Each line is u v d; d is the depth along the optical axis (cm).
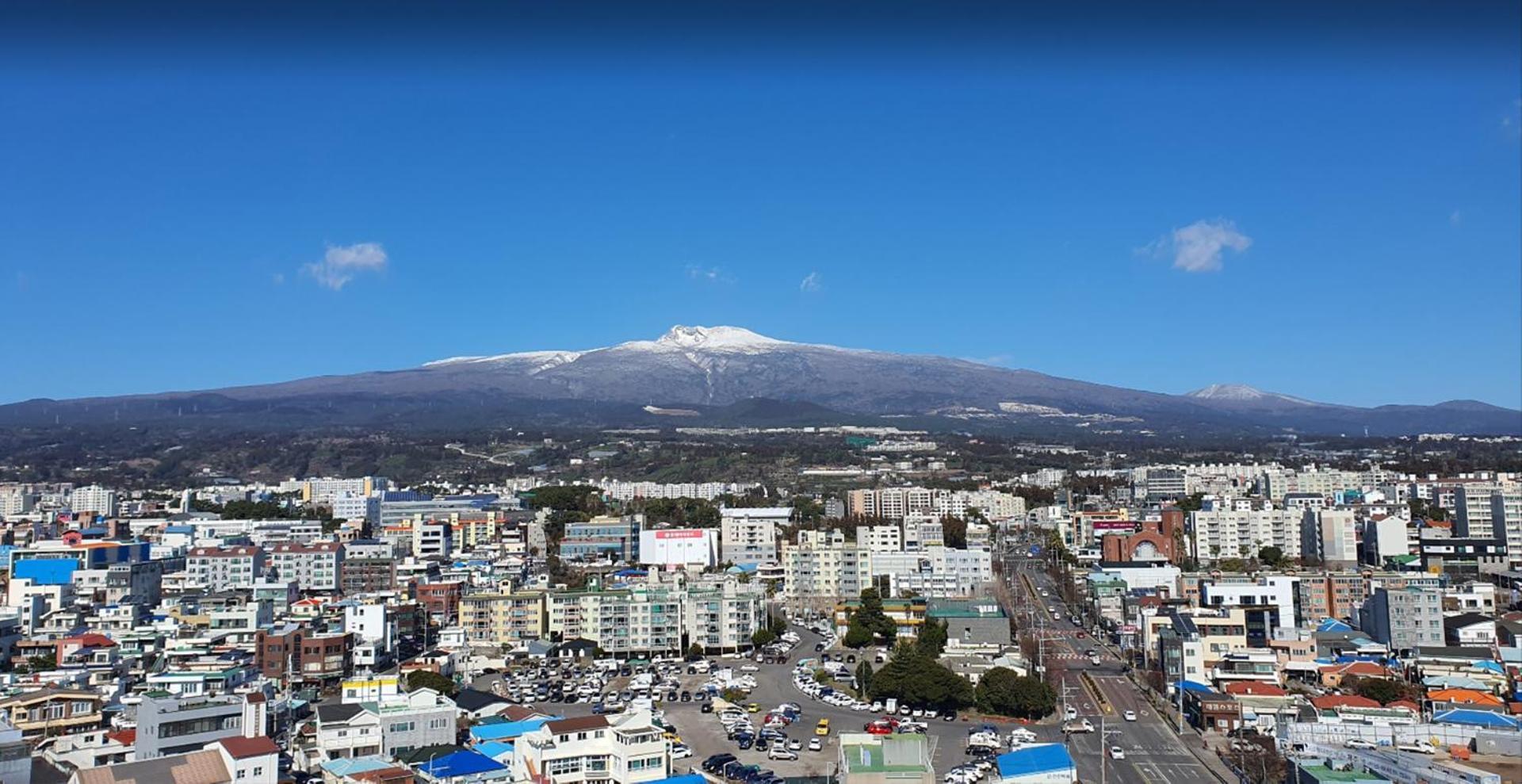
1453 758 19062
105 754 18500
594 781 18500
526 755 18450
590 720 18900
